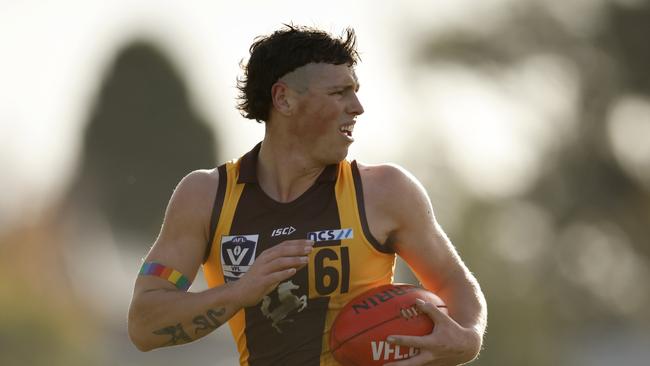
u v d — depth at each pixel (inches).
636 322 5241.1
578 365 3759.8
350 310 781.9
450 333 766.5
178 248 799.7
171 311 774.5
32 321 2962.6
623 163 5693.9
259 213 794.8
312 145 792.3
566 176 5570.9
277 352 792.3
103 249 5629.9
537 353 2972.4
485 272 2972.4
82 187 6756.9
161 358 4079.7
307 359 786.2
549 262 4980.3
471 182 3230.8
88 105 7066.9
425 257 801.6
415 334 770.2
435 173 3334.2
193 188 806.5
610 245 5388.8
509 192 4192.9
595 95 5703.7
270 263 753.6
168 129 7022.6
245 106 820.6
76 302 3405.5
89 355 3110.2
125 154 6953.7
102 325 3905.0
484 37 5428.2
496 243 3026.6
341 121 792.3
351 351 772.6
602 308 5132.9
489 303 2970.0
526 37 5521.7
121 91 7052.2
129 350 4013.3
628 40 5713.6
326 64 791.7
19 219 3545.8
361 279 789.9
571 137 5649.6
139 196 6845.5
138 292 792.3
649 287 5339.6
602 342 5083.7
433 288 808.3
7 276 3095.5
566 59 5664.4
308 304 785.6
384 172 802.2
